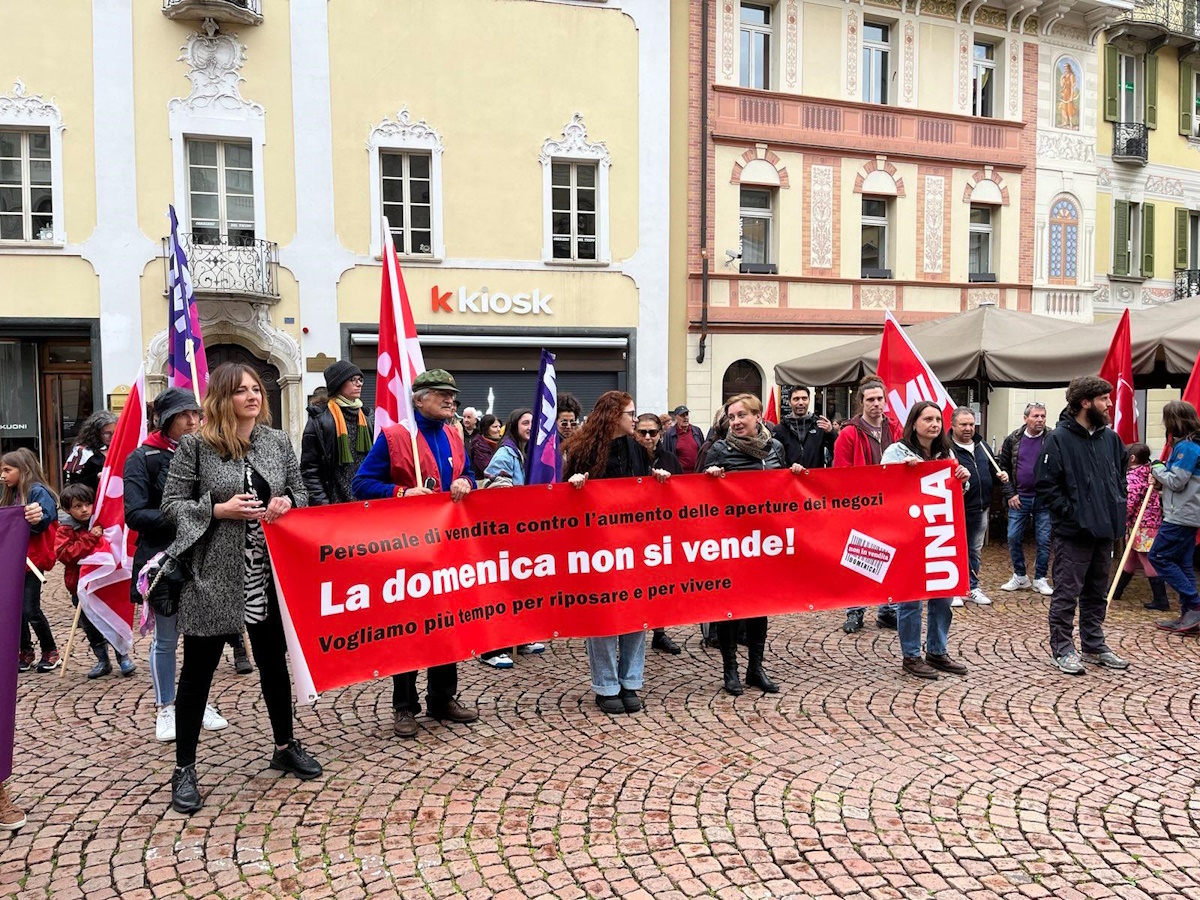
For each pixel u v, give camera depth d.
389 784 4.06
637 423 5.32
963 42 18.94
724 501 5.24
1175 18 21.44
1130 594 8.32
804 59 17.62
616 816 3.72
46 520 5.97
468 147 15.27
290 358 14.52
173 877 3.25
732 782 4.06
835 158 17.95
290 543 4.04
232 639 4.25
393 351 4.79
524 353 15.88
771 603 5.36
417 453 4.75
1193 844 3.48
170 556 3.61
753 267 17.64
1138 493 7.81
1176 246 22.38
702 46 16.56
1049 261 20.17
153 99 13.71
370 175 14.80
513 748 4.50
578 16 15.74
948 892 3.12
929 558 5.62
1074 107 20.22
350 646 4.26
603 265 16.11
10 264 13.34
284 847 3.47
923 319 18.83
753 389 17.92
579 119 15.84
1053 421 19.70
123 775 4.19
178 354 6.11
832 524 5.47
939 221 18.94
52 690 5.58
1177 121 22.19
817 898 3.08
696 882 3.19
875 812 3.75
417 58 14.91
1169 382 11.02
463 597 4.68
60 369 13.95
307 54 14.37
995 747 4.48
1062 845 3.47
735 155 17.19
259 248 14.16
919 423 5.68
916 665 5.68
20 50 13.20
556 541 4.92
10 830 3.61
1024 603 7.96
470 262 15.38
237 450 3.76
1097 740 4.57
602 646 5.04
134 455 3.97
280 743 4.13
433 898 3.10
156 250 13.81
